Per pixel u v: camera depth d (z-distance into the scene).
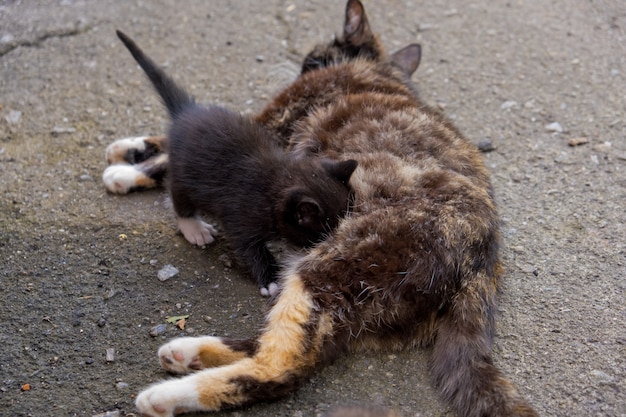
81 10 1.91
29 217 1.48
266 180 1.40
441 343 1.31
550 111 1.69
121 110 1.68
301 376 1.28
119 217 1.49
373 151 1.42
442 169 1.39
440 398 1.29
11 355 1.32
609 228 1.48
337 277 1.30
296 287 1.30
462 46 1.85
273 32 1.88
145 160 1.56
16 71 1.75
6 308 1.37
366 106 1.49
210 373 1.26
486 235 1.35
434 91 1.74
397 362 1.32
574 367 1.31
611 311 1.37
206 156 1.42
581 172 1.57
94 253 1.44
